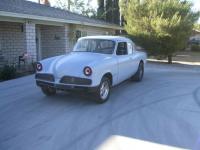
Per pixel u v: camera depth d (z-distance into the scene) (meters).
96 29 24.06
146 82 11.52
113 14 38.75
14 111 6.98
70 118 6.54
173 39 19.52
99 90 7.55
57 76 7.43
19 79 11.58
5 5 14.60
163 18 19.69
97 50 8.80
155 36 19.64
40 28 18.83
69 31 19.06
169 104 7.96
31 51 15.08
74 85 7.29
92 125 6.11
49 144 5.08
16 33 15.73
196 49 38.16
